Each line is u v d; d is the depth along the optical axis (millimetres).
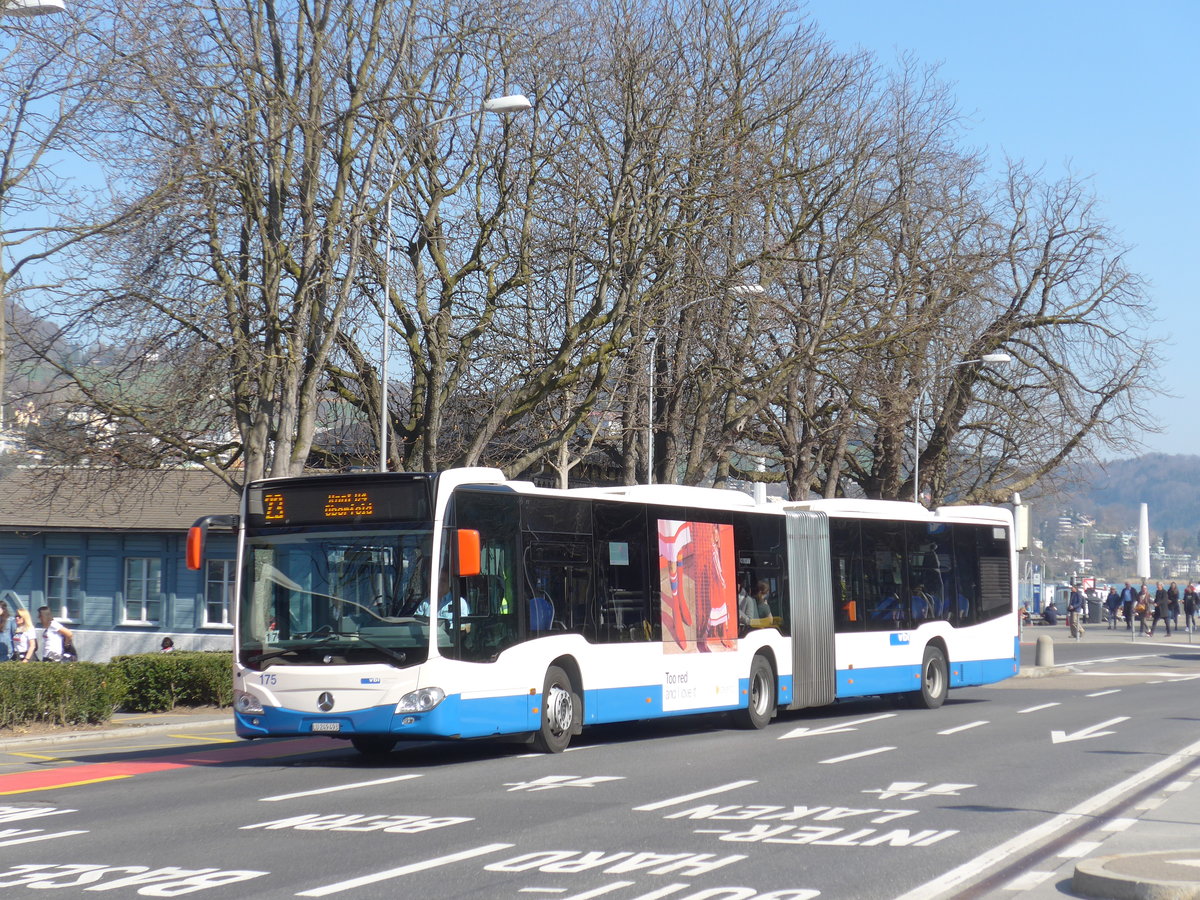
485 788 13320
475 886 8453
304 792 13102
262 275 25562
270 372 24656
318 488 15523
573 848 9836
